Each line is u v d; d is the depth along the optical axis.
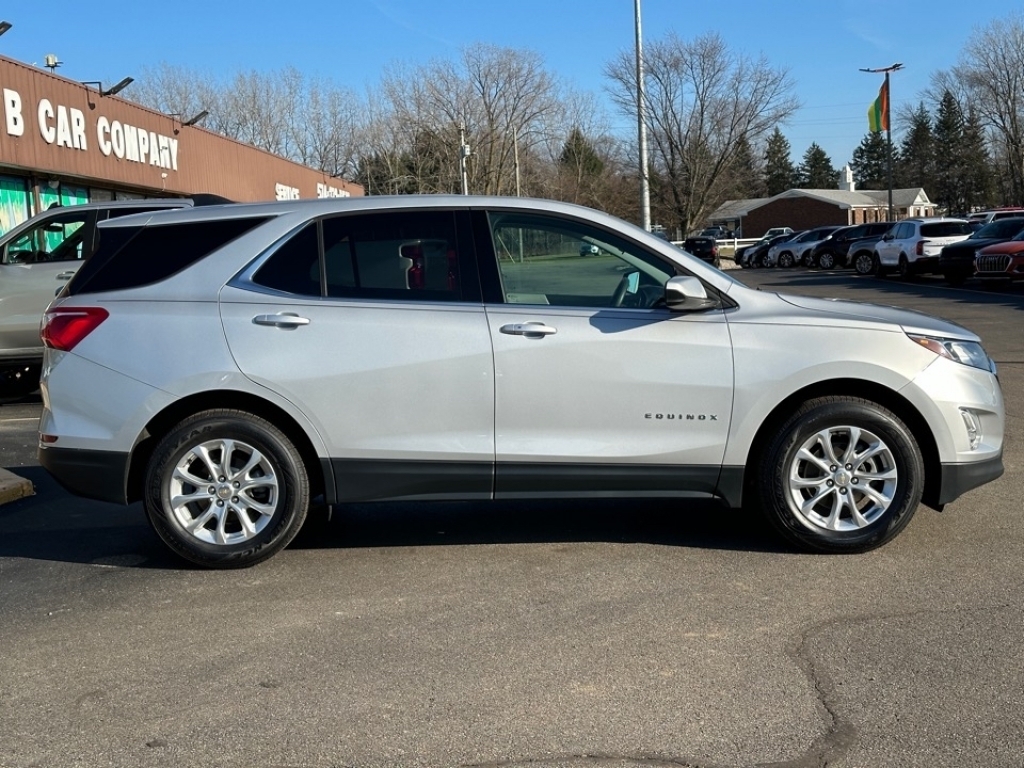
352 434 4.98
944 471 5.05
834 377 4.96
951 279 24.89
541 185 52.47
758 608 4.42
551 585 4.79
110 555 5.48
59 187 18.16
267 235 5.11
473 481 5.03
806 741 3.27
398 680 3.79
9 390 12.17
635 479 5.04
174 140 22.58
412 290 5.05
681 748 3.25
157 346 4.97
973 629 4.12
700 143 52.59
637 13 25.61
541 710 3.53
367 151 53.41
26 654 4.13
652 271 5.12
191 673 3.90
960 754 3.16
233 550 5.06
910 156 95.81
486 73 49.16
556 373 4.94
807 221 81.94
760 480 5.11
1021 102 66.25
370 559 5.28
